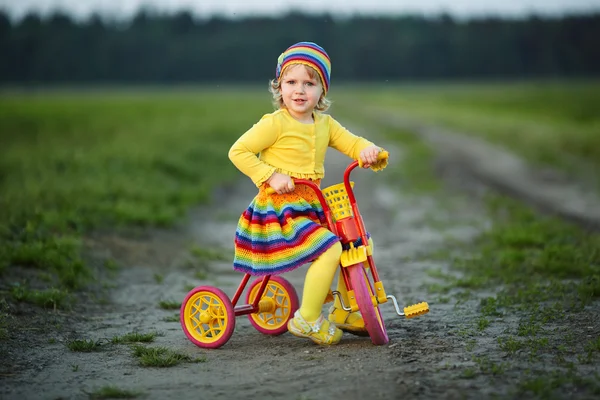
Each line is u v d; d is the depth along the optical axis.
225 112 38.00
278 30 127.25
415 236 8.70
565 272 6.14
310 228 4.04
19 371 3.87
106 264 6.71
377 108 49.66
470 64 126.88
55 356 4.15
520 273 6.24
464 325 4.61
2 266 5.86
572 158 17.48
